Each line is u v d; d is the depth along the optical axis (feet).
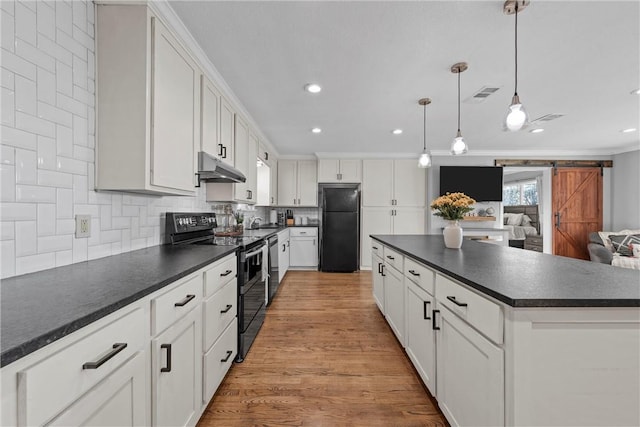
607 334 3.04
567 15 5.31
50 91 3.92
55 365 1.96
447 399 4.60
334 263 17.19
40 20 3.77
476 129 12.80
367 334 8.52
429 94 8.86
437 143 15.43
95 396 2.33
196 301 4.42
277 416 5.10
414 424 4.92
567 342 3.04
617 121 11.55
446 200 7.36
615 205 17.13
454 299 4.25
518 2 4.99
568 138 14.42
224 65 7.11
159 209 6.73
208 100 7.05
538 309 3.02
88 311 2.32
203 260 4.72
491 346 3.33
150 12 4.73
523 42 6.16
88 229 4.60
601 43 6.19
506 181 27.32
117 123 4.64
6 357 1.63
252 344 7.81
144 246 6.16
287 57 6.77
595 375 3.04
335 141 14.94
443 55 6.69
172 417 3.68
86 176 4.51
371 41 6.15
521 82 8.05
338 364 6.84
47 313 2.27
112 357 2.53
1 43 3.33
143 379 3.05
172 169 5.38
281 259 14.21
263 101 9.45
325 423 4.94
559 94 8.87
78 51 4.33
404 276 6.97
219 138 7.82
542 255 6.05
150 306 3.23
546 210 17.80
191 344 4.25
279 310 10.59
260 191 15.58
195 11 5.19
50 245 3.97
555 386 3.05
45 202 3.88
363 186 17.85
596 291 3.25
